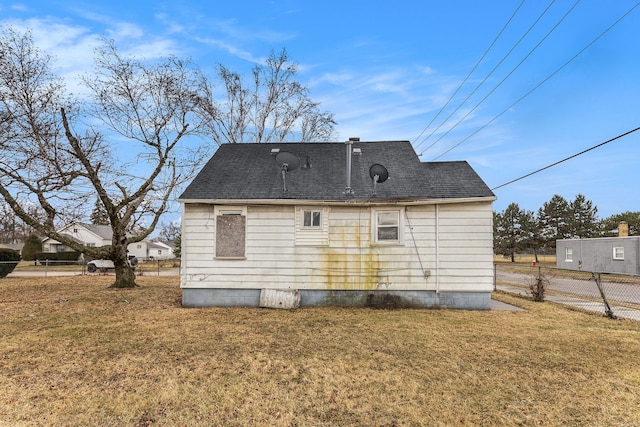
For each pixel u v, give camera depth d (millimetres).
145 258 49531
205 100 21297
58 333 7051
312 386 4590
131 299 11211
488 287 9797
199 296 10086
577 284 19188
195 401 4164
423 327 7684
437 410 4000
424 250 9977
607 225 42188
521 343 6555
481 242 9844
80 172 13000
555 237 45188
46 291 13109
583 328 7766
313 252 10086
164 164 14656
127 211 14242
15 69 12430
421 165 12023
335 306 9984
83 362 5418
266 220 10164
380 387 4574
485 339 6789
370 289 9984
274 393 4387
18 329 7367
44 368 5172
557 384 4730
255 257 10094
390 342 6535
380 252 10039
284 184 10625
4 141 12133
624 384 4750
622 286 18344
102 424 3666
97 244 42562
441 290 9883
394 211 10125
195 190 10398
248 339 6680
